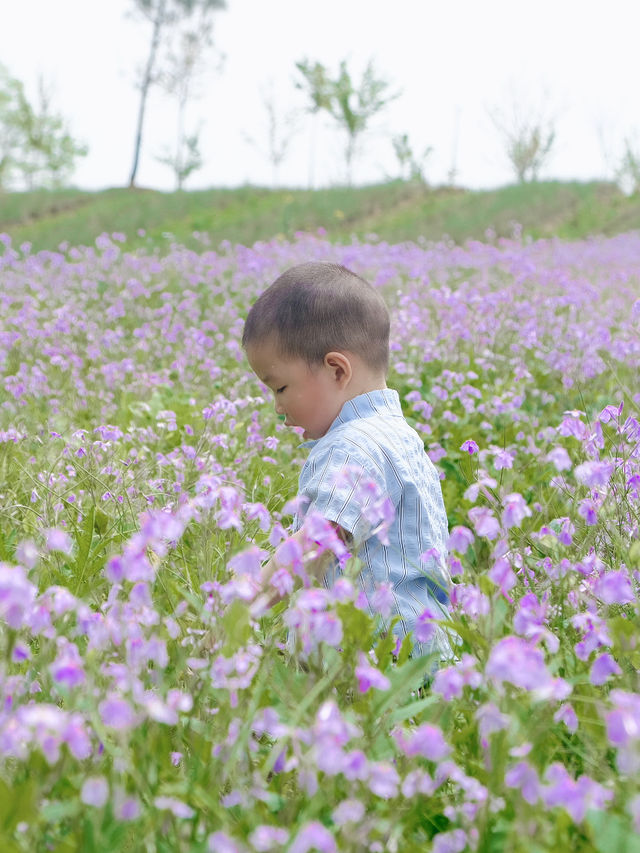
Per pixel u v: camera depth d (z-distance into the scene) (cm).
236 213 2850
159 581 219
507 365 672
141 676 177
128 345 813
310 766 148
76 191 3431
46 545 246
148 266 1326
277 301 273
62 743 142
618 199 3092
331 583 253
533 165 4091
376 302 281
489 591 181
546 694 138
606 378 634
